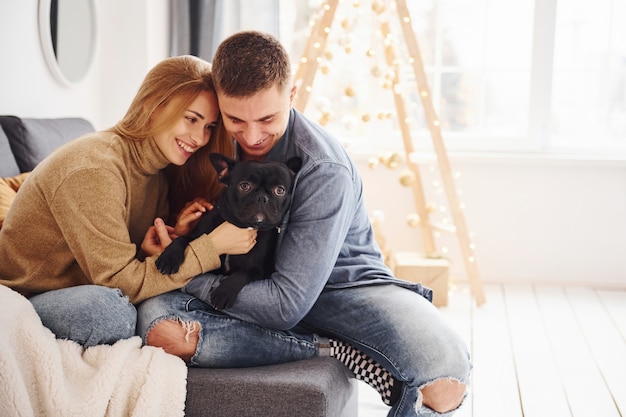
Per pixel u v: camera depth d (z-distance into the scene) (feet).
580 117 15.19
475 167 14.93
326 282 7.02
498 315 12.99
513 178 14.87
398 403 6.29
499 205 14.97
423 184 15.12
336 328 6.80
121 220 6.27
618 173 14.58
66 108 12.46
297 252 6.31
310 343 6.64
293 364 6.41
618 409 9.10
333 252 6.42
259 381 5.86
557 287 14.87
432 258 14.02
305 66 12.64
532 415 8.91
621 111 15.02
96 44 13.17
